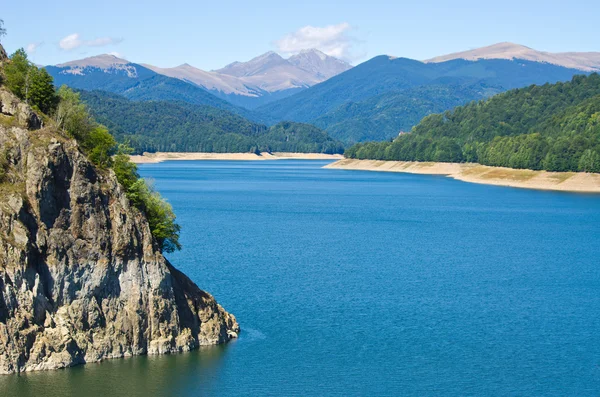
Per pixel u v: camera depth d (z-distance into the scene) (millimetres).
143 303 82562
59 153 79375
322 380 79500
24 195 77250
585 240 183375
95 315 79750
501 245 173000
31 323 75375
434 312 106750
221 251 153625
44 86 90438
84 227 79938
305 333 94625
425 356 87750
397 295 116312
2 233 74688
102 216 81125
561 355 89188
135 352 81938
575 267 144000
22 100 87688
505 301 114312
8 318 74188
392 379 80438
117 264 81250
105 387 74875
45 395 72500
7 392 72312
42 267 77188
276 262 141750
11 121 81125
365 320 101500
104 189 82562
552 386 79688
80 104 94438
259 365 82750
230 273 129375
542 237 188125
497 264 146250
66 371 76375
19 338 74625
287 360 84688
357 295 115500
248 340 90875
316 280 125500
